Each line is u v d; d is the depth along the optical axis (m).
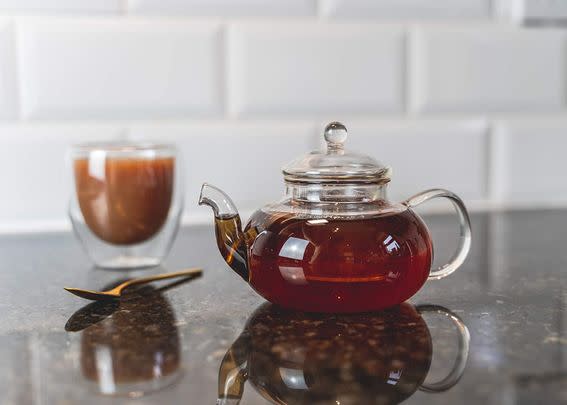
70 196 0.88
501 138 1.22
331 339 0.65
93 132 1.12
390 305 0.70
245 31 1.14
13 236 1.07
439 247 0.95
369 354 0.63
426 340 0.65
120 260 0.89
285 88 1.16
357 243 0.67
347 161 0.69
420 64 1.19
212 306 0.73
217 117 1.15
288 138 1.16
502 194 1.23
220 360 0.62
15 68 1.10
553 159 1.23
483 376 0.59
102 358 0.63
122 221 0.87
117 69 1.12
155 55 1.13
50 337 0.67
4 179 1.12
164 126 1.14
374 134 1.18
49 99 1.11
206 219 1.16
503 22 1.20
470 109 1.21
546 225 1.09
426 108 1.19
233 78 1.15
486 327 0.67
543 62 1.22
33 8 1.10
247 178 1.16
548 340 0.65
